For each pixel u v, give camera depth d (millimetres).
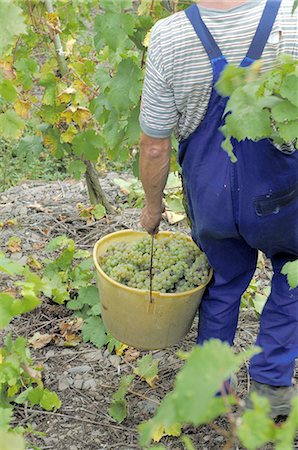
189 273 2527
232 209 2223
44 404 2688
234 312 2602
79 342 3230
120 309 2486
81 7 4504
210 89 2074
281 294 2496
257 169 2135
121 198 4609
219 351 1001
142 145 2258
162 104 2137
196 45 2027
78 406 2852
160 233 2807
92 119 4016
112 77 3406
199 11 2025
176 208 4047
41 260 3889
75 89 3750
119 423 2754
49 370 3049
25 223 4273
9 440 1347
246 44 2016
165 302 2418
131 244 2723
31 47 3951
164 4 3193
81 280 3467
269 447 2484
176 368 3035
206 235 2361
